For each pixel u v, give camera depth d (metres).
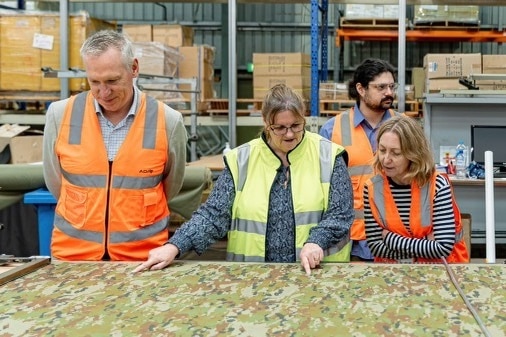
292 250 1.46
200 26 7.52
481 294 1.12
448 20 5.78
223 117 4.48
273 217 1.47
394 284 1.19
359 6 5.73
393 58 7.25
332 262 1.39
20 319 1.01
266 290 1.16
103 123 1.58
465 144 3.39
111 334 0.94
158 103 1.62
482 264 1.35
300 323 0.98
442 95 3.23
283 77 4.42
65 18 3.77
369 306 1.06
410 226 1.55
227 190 1.48
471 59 3.79
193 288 1.18
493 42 6.76
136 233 1.57
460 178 3.15
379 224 1.59
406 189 1.55
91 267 1.35
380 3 4.69
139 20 7.59
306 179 1.48
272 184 1.47
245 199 1.47
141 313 1.03
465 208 3.35
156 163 1.58
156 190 1.61
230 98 3.79
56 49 3.85
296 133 1.40
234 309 1.05
